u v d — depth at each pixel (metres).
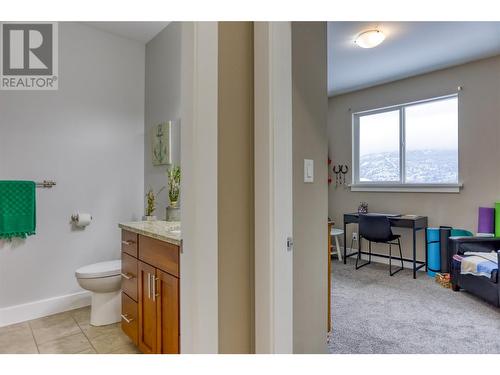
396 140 4.20
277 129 1.16
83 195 2.80
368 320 2.36
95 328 2.32
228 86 1.16
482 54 3.25
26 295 2.49
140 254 1.84
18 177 2.46
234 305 1.16
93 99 2.87
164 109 2.86
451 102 3.70
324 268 1.60
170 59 2.78
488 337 2.08
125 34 3.01
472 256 2.84
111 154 2.97
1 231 2.31
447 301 2.76
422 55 3.27
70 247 2.72
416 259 3.90
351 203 4.62
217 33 1.10
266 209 1.16
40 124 2.57
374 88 4.32
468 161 3.49
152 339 1.70
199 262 1.05
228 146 1.15
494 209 3.21
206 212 1.06
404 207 4.03
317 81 1.55
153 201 2.81
